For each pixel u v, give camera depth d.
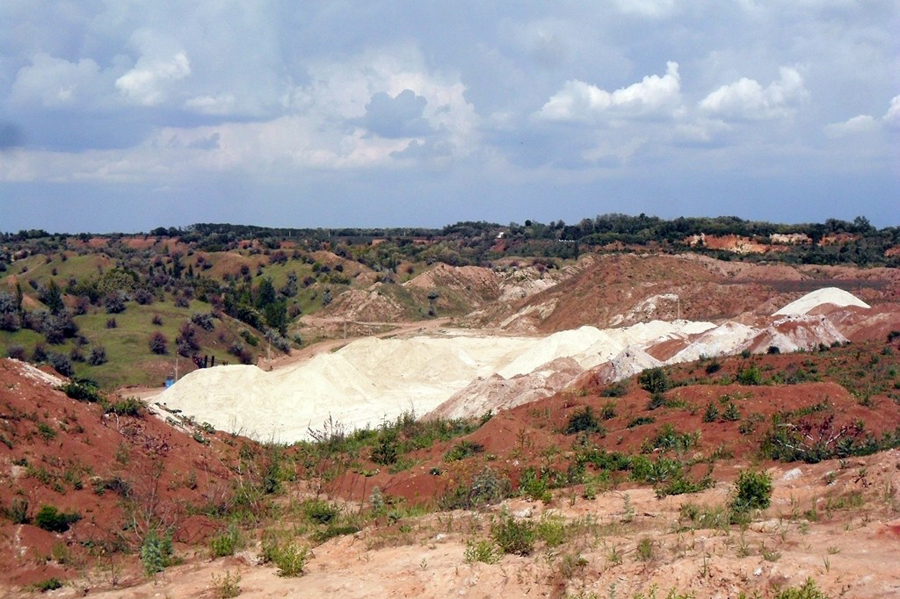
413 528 16.62
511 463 23.34
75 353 70.75
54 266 113.19
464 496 20.11
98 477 20.77
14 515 17.95
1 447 19.91
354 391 56.66
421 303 124.06
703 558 10.95
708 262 114.50
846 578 9.63
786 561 10.32
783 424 22.53
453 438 30.62
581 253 152.62
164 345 75.31
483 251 172.00
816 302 70.81
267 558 15.66
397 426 36.81
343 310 118.25
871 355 37.94
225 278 127.94
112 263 116.19
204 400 52.94
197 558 16.80
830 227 139.88
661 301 93.19
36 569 16.56
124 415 25.14
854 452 19.42
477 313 114.69
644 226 173.88
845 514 13.49
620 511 16.97
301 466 28.17
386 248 165.00
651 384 34.69
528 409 33.47
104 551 17.69
